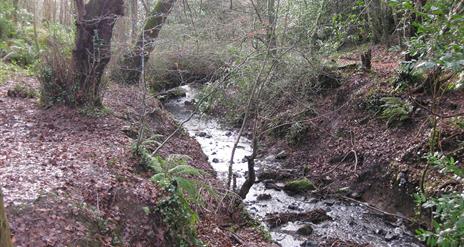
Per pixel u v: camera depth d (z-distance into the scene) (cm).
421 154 891
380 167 967
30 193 500
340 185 1011
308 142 1205
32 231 450
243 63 790
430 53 418
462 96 949
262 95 945
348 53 1599
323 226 834
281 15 943
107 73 1088
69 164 612
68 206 499
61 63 913
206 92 902
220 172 1056
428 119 922
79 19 874
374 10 1498
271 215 864
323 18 1117
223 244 648
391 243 766
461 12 422
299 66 952
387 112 1073
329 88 1294
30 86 1066
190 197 688
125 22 1058
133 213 550
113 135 823
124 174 620
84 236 477
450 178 767
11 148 662
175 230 570
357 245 752
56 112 891
